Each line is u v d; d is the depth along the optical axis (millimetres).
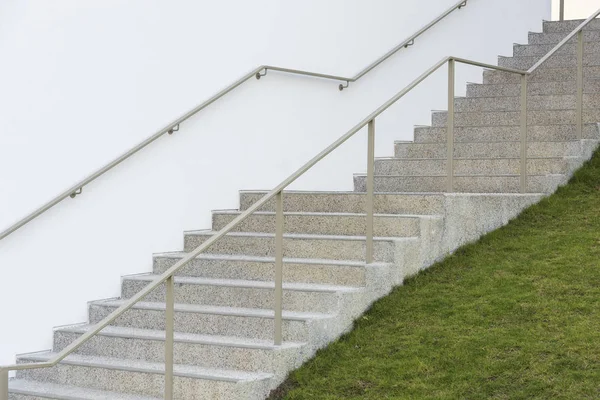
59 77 6570
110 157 6941
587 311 5977
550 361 5406
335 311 6199
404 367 5617
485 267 6906
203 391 5527
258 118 8195
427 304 6426
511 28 11203
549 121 8984
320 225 7316
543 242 7207
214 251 7430
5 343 6234
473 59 10562
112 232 6969
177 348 5996
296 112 8555
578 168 8352
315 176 8719
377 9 9375
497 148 8586
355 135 9164
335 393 5488
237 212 7773
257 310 6379
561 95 9242
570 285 6379
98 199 6855
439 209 7184
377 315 6395
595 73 9727
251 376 5562
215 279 6961
